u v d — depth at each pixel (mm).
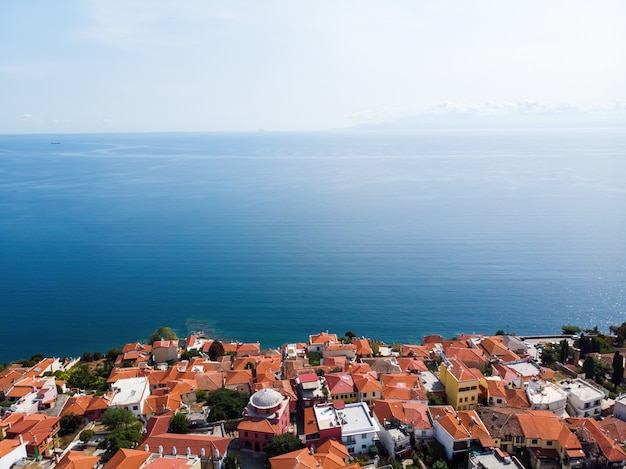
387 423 91000
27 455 90062
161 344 153000
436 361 132375
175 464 75938
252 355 151000
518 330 187375
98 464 82812
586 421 90625
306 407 100625
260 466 85188
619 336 153000
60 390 121812
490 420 91438
